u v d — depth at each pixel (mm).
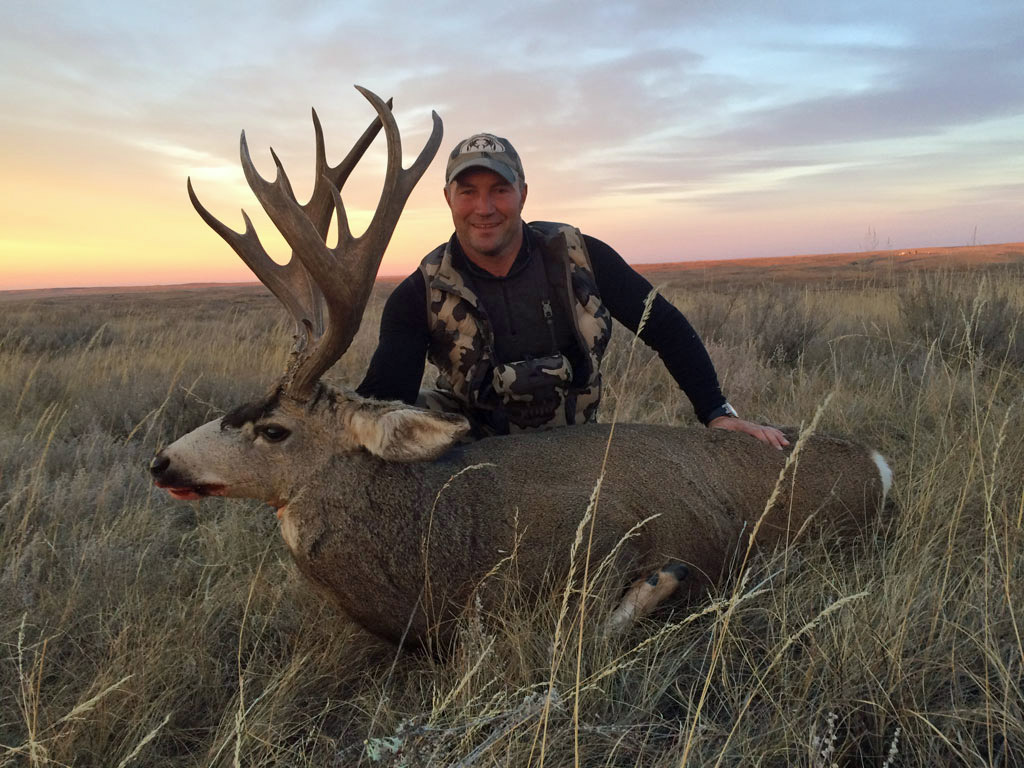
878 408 6051
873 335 9391
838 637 2869
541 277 4191
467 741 2482
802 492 3852
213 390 7160
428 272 4152
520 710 2457
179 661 3160
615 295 4426
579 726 2545
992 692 2615
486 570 3229
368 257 3234
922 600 3023
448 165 4117
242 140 3168
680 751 2461
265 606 3672
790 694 2631
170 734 2830
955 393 5898
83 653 3242
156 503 4953
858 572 3486
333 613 3559
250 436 3312
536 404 4184
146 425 6508
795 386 7090
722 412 4383
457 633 3211
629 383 7148
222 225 3514
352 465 3318
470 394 4211
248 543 4348
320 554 3295
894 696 2570
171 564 4242
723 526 3689
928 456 4777
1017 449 4434
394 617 3279
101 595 3668
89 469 5254
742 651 3045
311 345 3348
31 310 28422
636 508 3484
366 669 3295
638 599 3227
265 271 3549
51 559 4012
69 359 10281
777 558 3551
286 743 2818
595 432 3807
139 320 20359
